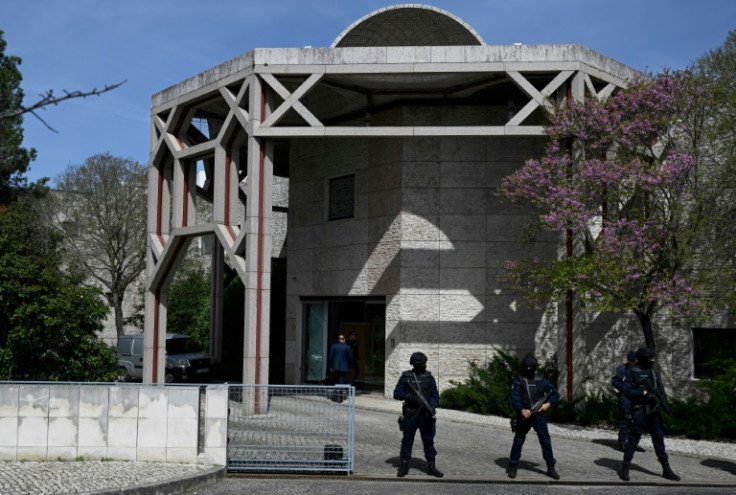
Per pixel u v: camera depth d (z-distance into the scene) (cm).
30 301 1633
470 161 1839
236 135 1698
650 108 1448
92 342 1738
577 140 1502
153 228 1934
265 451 973
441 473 948
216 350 2455
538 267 1510
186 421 969
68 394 972
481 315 1803
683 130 1459
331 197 2052
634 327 1672
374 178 1916
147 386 973
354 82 1716
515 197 1552
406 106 1864
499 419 1477
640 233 1359
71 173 3353
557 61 1559
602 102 1475
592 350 1720
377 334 1909
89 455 969
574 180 1459
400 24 1853
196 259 3691
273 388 984
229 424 980
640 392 949
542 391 953
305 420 977
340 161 2009
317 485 905
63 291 1683
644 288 1411
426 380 963
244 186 2492
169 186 1967
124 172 3406
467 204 1830
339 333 2011
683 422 1291
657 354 1625
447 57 1585
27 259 1669
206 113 2047
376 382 1900
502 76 1652
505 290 1805
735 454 1141
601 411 1414
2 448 964
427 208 1836
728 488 914
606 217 1455
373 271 1891
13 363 1608
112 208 3391
